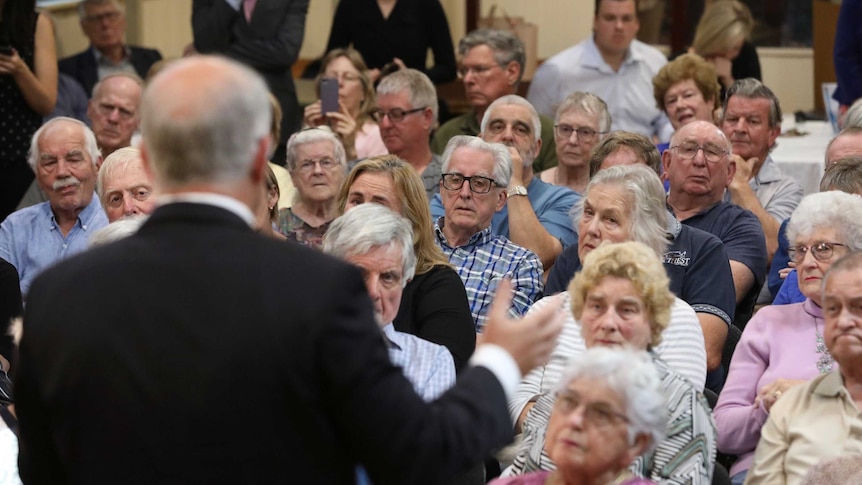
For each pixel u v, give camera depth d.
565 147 14.16
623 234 9.61
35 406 4.72
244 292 4.52
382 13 19.55
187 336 4.48
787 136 17.62
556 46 22.86
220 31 18.00
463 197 11.19
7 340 10.98
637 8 21.69
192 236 4.64
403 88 14.60
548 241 12.12
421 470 4.48
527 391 8.65
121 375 4.49
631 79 18.06
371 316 4.66
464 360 9.38
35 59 16.14
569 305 8.82
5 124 15.98
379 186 10.20
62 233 12.57
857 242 9.01
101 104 15.23
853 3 17.00
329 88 15.57
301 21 18.11
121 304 4.56
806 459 7.80
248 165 4.70
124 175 11.07
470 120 16.45
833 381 8.02
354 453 4.59
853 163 11.03
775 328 9.19
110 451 4.50
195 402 4.43
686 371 8.52
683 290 10.11
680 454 7.23
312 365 4.46
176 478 4.43
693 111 15.32
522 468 7.49
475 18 22.55
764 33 21.91
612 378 6.07
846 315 7.77
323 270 4.61
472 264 11.04
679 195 11.92
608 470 6.11
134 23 21.19
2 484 7.27
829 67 21.31
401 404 4.49
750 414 8.52
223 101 4.62
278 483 4.48
